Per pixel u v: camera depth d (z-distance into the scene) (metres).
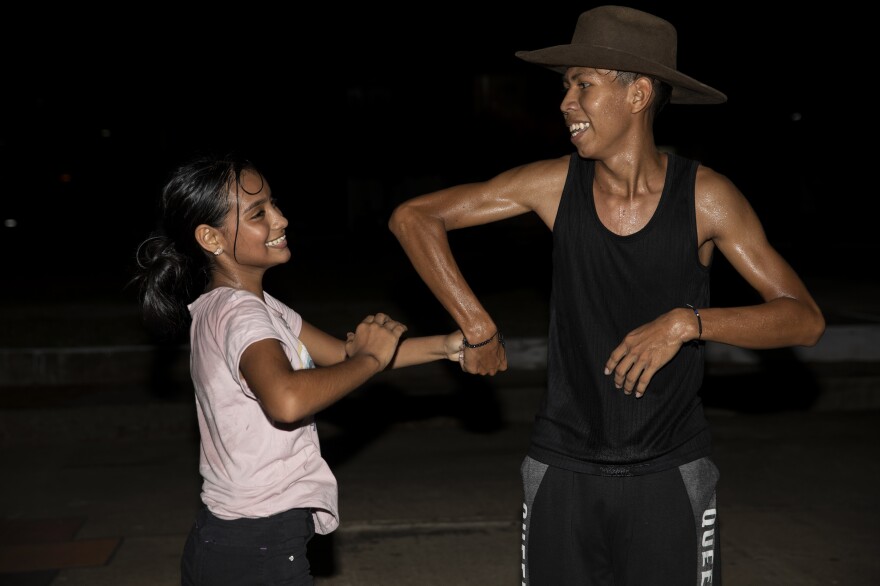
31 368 9.18
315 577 4.97
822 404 8.91
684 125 24.36
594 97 2.82
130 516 5.95
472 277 15.08
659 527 2.88
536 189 3.02
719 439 7.73
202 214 2.65
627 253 2.85
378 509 6.00
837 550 5.27
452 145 23.16
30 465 7.17
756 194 25.09
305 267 17.16
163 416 8.22
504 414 8.49
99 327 10.62
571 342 2.96
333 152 23.83
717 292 12.70
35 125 26.58
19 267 18.31
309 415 2.55
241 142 23.83
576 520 2.94
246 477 2.60
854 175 24.91
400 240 3.12
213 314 2.61
